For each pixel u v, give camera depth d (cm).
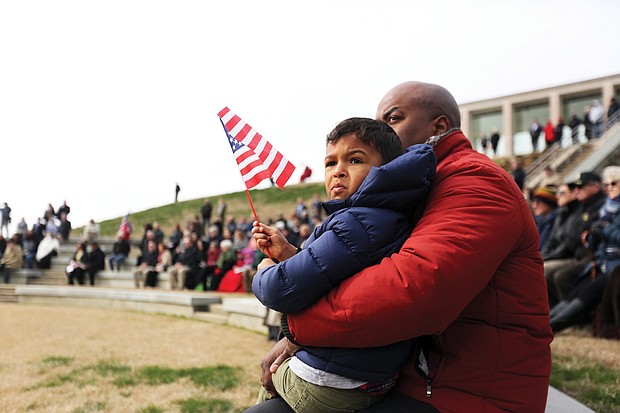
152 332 860
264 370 209
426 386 178
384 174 171
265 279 172
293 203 4131
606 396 383
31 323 985
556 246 728
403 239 173
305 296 167
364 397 174
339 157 186
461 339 176
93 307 1383
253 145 201
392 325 158
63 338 792
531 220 180
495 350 174
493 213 167
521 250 178
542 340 181
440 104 220
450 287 157
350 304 160
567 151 2638
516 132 3862
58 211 2686
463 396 175
